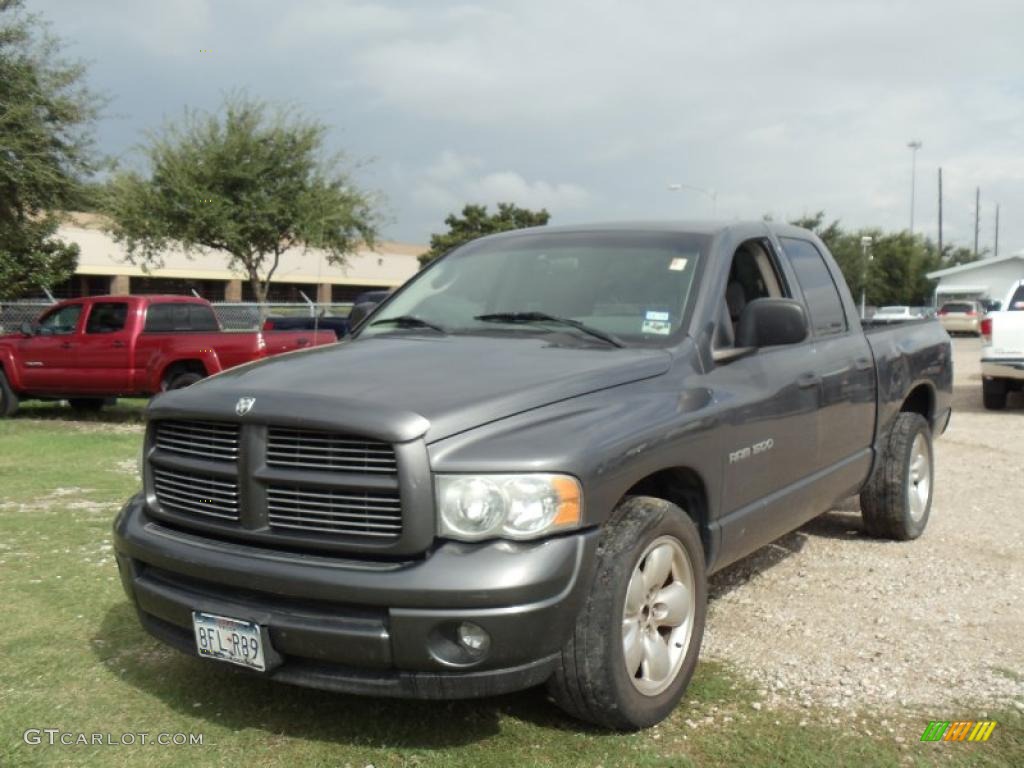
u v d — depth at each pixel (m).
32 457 10.08
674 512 3.74
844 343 5.54
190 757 3.48
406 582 3.13
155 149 27.89
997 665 4.29
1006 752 3.51
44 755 3.50
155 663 4.32
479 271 4.97
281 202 28.47
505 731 3.65
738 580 5.55
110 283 44.69
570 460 3.29
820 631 4.71
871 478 6.12
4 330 19.27
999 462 9.51
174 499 3.76
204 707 3.88
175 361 13.07
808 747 3.53
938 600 5.18
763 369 4.57
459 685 3.20
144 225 27.56
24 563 5.84
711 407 4.05
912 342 6.52
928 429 6.57
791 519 4.95
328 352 4.17
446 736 3.62
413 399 3.37
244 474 3.44
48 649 4.48
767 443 4.51
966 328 41.97
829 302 5.62
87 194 18.72
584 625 3.40
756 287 5.00
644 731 3.65
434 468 3.21
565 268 4.73
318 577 3.22
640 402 3.76
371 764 3.43
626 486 3.51
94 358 13.50
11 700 3.95
